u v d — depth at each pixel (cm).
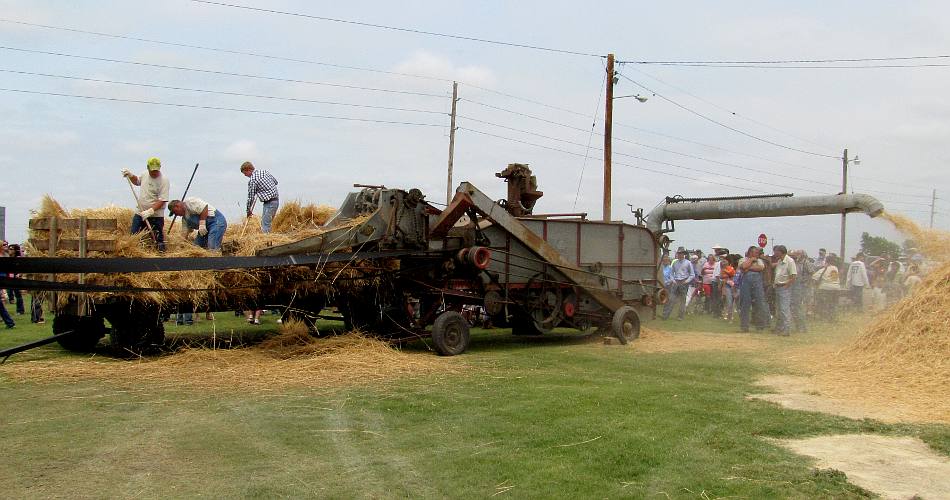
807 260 1888
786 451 588
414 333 1210
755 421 686
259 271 1092
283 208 1324
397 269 1222
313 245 1108
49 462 544
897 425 673
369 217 1155
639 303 1533
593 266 1448
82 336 1130
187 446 590
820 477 514
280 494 476
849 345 1104
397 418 694
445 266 1238
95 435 622
